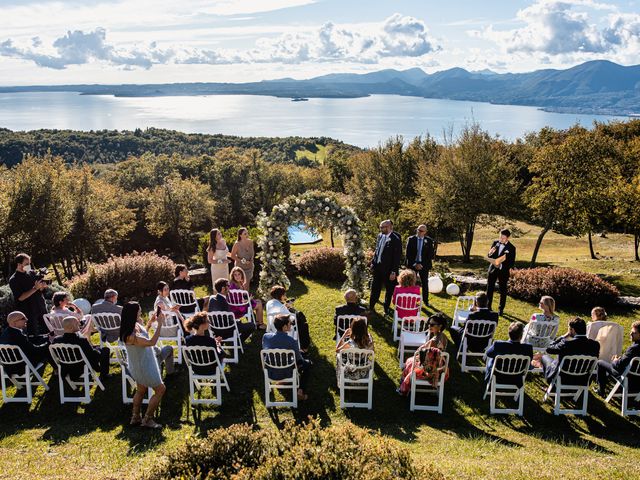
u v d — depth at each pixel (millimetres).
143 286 12438
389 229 10695
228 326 8367
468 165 27469
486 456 5414
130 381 7270
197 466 3717
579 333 6949
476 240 38281
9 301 9781
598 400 7531
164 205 42938
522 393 6996
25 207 20016
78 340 7125
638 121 48562
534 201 22766
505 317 11055
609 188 22078
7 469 5086
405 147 38781
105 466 5199
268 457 3654
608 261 23953
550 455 5535
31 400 7242
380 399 7445
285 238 14680
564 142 22047
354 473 3404
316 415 6922
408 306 9375
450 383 7996
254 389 7676
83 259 29594
